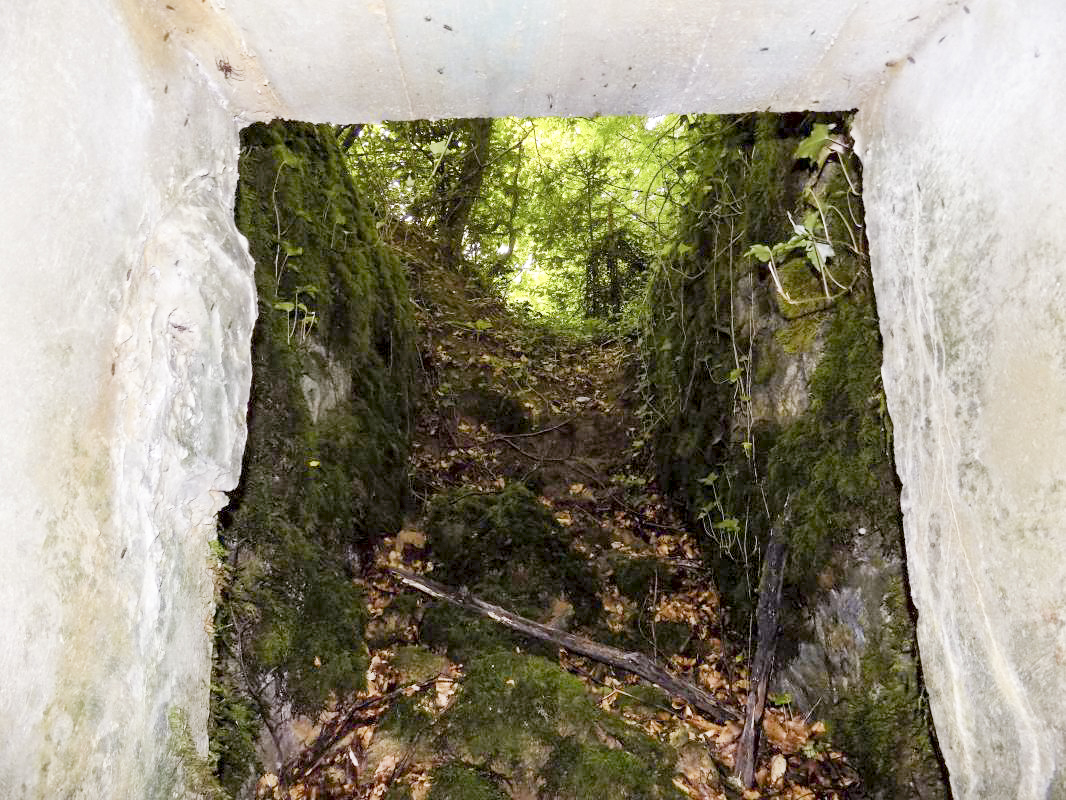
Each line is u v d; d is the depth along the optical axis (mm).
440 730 2584
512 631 3283
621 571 3861
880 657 2453
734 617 3480
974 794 1338
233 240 1581
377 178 6551
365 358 4012
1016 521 1147
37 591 928
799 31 1405
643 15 1344
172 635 1400
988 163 1212
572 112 1736
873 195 1710
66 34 995
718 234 4051
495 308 7129
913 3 1313
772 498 3178
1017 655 1160
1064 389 1014
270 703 2529
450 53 1441
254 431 2723
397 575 3469
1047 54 1046
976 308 1261
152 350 1236
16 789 872
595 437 5355
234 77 1499
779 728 2781
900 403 1616
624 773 2383
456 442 4910
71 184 1001
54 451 969
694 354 4340
